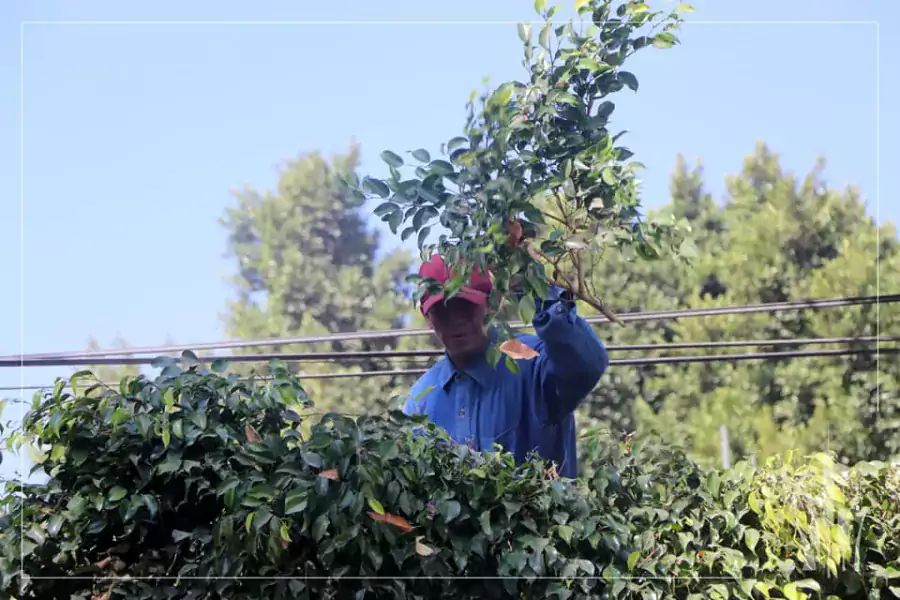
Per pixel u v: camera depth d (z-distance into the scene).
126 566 2.37
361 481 2.21
